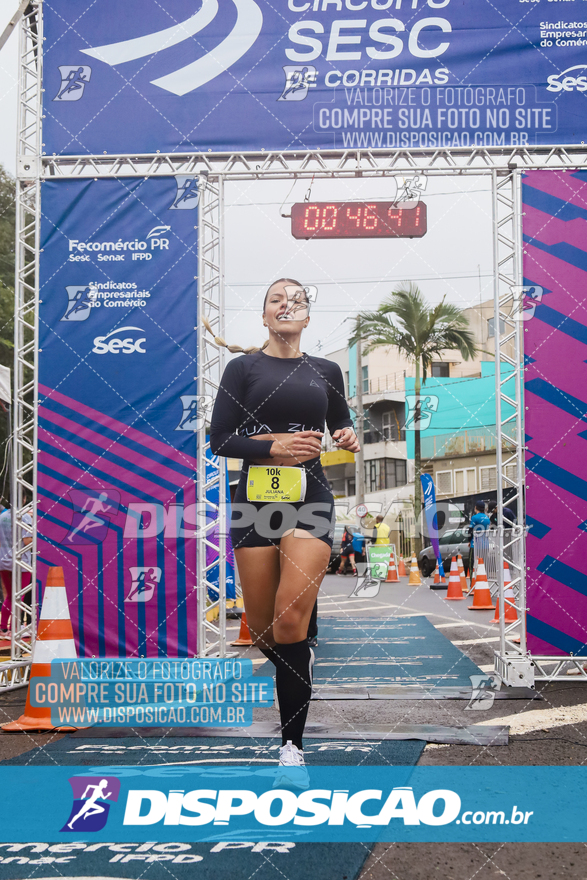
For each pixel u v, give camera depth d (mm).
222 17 6414
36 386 6340
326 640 8375
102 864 2635
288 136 6344
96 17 6441
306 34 6383
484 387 23953
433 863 2619
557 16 6316
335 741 4188
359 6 6371
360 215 6332
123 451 6277
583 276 6262
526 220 6293
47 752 4086
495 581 12516
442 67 6336
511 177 6336
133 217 6391
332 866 2592
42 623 4953
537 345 6250
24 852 2746
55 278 6387
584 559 6145
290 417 3629
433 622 9922
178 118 6395
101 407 6305
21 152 6457
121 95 6422
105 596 6203
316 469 3615
